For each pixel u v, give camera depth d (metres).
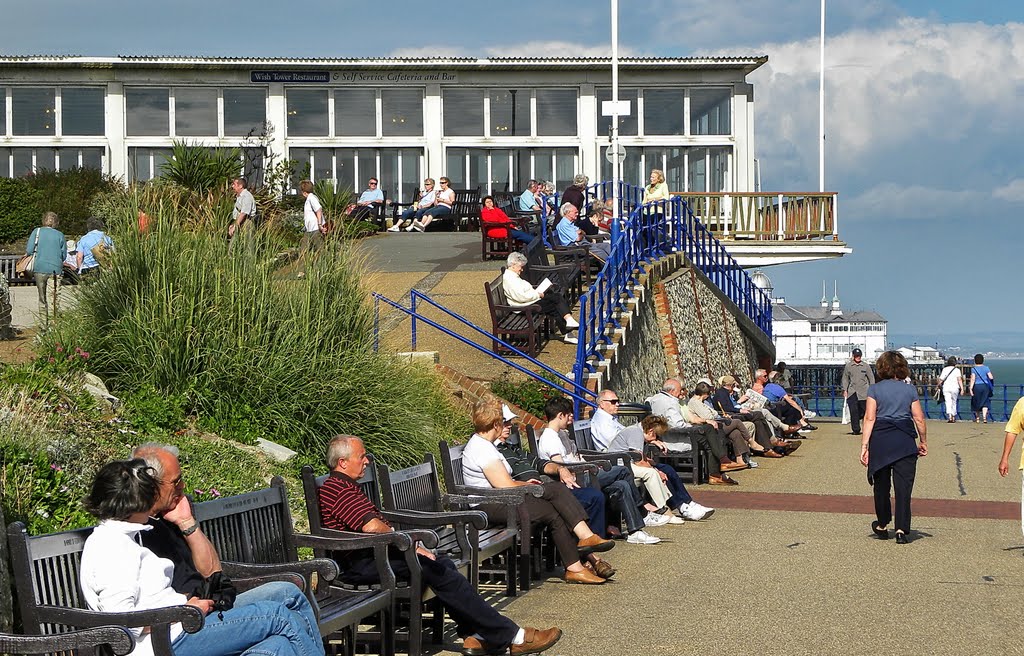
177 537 5.80
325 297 12.28
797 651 6.80
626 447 12.37
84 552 5.16
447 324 20.03
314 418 11.38
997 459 18.92
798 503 13.65
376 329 12.98
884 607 7.98
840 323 150.38
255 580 5.84
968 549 10.41
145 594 5.23
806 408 30.52
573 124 39.62
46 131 37.84
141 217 12.20
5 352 13.30
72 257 20.31
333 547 6.70
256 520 6.55
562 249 21.94
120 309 11.68
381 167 39.19
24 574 4.85
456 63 38.59
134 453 5.81
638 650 6.88
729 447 17.94
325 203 31.50
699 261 27.56
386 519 7.55
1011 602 8.13
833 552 10.27
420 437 11.91
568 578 8.97
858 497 14.19
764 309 34.91
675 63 39.00
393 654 6.77
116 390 11.16
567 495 9.04
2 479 7.45
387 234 32.56
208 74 38.19
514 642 6.91
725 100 39.69
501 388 16.58
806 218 35.97
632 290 21.41
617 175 22.11
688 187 39.75
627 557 10.13
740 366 29.84
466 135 39.34
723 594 8.47
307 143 38.66
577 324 19.34
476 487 8.93
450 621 7.98
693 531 11.59
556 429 10.84
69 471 8.27
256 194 26.20
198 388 11.16
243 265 12.02
